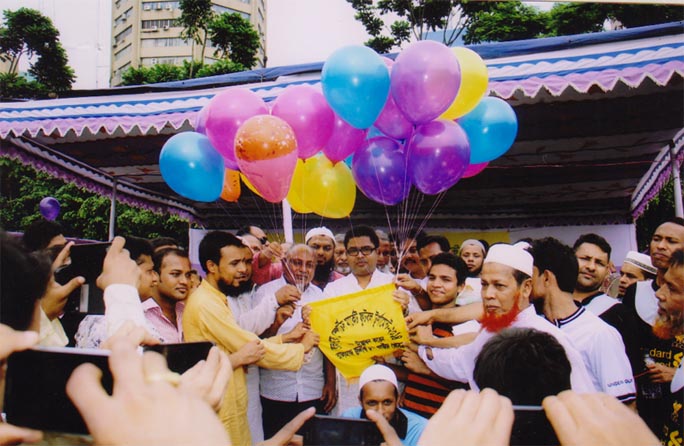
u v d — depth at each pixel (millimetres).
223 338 2633
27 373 479
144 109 3979
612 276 4453
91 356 456
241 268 2891
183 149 3023
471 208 7852
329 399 3408
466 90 2982
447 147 2922
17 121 4035
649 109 4254
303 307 3072
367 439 811
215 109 2949
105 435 314
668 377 2809
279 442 812
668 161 5527
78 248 1358
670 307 2855
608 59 3340
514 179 6414
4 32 4383
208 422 322
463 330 2949
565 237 7574
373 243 3670
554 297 2648
